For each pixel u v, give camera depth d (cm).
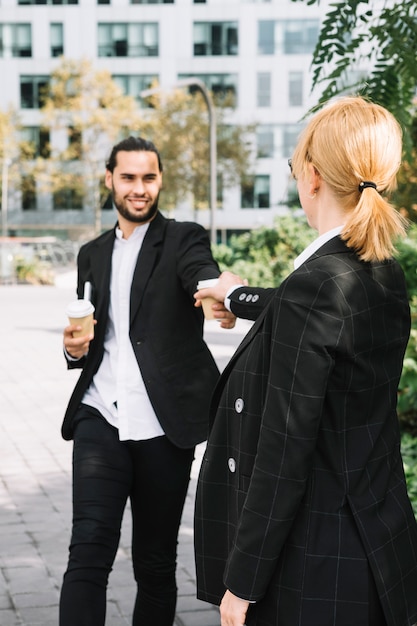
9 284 3056
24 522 511
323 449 186
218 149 4406
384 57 299
